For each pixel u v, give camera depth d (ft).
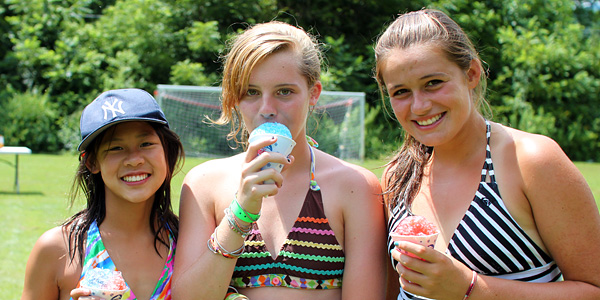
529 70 77.00
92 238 8.18
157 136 8.32
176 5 77.10
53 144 66.59
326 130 55.83
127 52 72.49
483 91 8.25
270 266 7.56
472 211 7.23
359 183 8.04
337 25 76.43
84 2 79.61
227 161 8.54
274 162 6.93
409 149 8.41
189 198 8.21
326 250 7.62
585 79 78.02
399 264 6.83
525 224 7.04
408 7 75.36
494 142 7.50
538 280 7.09
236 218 7.02
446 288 6.56
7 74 74.33
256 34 7.54
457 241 7.27
